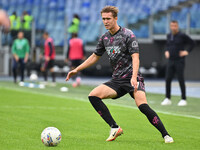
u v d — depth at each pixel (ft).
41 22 362.12
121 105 128.26
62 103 136.36
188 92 196.13
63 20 362.74
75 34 220.02
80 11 364.79
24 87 209.36
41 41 334.44
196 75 307.99
